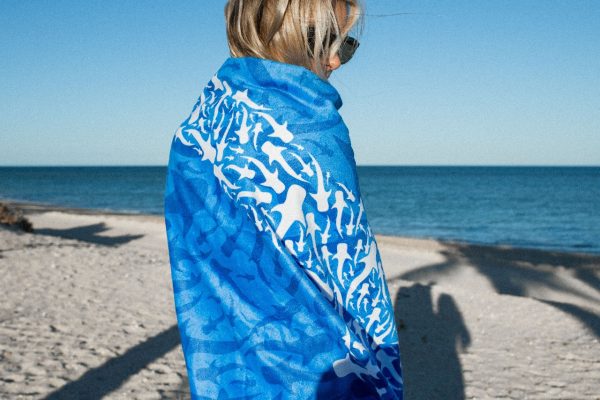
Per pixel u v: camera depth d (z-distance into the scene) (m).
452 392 4.80
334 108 0.92
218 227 0.95
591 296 12.95
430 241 23.72
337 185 0.89
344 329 0.87
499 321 7.54
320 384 0.87
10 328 5.73
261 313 0.89
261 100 0.92
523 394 4.75
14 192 79.69
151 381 4.49
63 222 28.36
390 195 79.44
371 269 0.93
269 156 0.89
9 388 4.13
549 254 20.58
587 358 5.89
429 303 8.47
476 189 96.12
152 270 10.02
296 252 0.88
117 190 88.75
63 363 4.77
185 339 0.95
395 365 0.94
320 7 0.95
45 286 8.05
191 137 1.02
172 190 1.04
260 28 0.97
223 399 0.91
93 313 6.65
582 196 76.56
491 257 19.36
